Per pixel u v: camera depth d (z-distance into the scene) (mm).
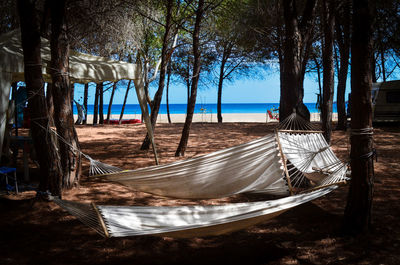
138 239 3791
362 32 3576
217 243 3707
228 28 10797
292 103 5961
